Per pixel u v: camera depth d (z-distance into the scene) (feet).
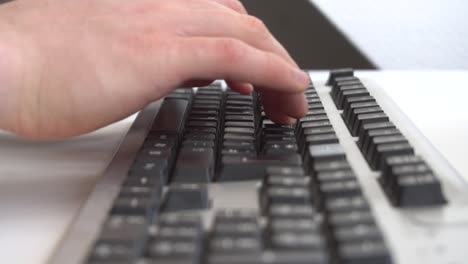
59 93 1.20
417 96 1.54
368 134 1.15
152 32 1.23
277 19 2.99
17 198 1.09
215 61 1.19
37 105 1.21
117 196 0.99
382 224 0.93
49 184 1.14
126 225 0.90
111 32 1.23
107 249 0.85
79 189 1.12
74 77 1.20
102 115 1.21
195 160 1.10
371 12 2.75
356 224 0.89
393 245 0.89
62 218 1.03
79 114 1.20
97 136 1.35
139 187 1.00
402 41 2.33
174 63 1.19
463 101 1.50
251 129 1.25
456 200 0.98
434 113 1.43
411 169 1.00
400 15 2.67
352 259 0.84
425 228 0.92
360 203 0.93
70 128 1.22
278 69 1.20
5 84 1.20
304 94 1.36
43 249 0.96
